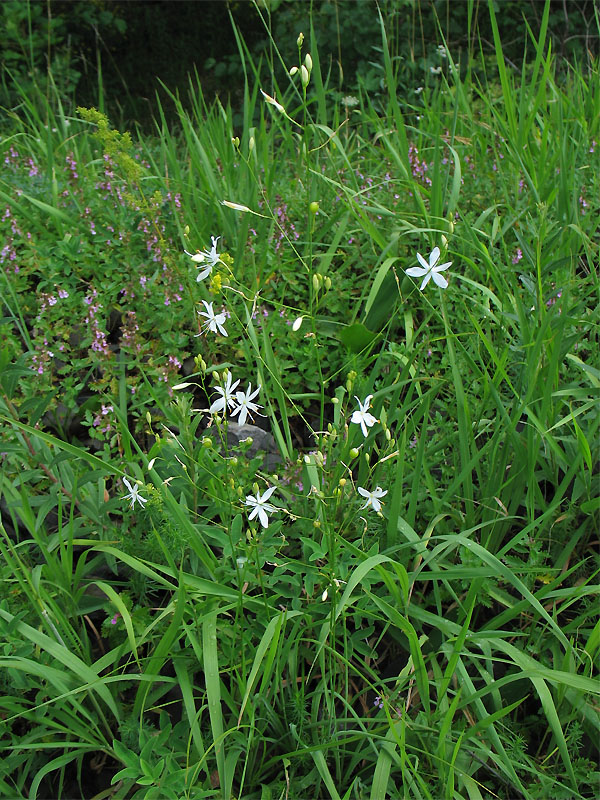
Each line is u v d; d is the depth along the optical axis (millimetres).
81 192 843
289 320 677
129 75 2131
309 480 532
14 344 622
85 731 443
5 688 451
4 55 1695
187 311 671
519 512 566
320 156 926
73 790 467
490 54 1783
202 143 972
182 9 2143
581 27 1756
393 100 807
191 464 518
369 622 485
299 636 465
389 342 679
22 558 510
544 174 811
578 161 895
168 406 599
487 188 861
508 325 654
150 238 718
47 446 554
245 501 439
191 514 533
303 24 1772
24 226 789
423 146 949
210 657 420
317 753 430
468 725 472
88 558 552
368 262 758
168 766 405
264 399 636
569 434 589
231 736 447
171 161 895
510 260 741
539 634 502
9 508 532
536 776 454
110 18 2053
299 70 541
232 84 2057
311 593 446
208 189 811
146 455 536
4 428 547
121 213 761
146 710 469
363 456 544
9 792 435
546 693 428
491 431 608
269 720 451
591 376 577
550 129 932
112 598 442
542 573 523
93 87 1986
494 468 535
